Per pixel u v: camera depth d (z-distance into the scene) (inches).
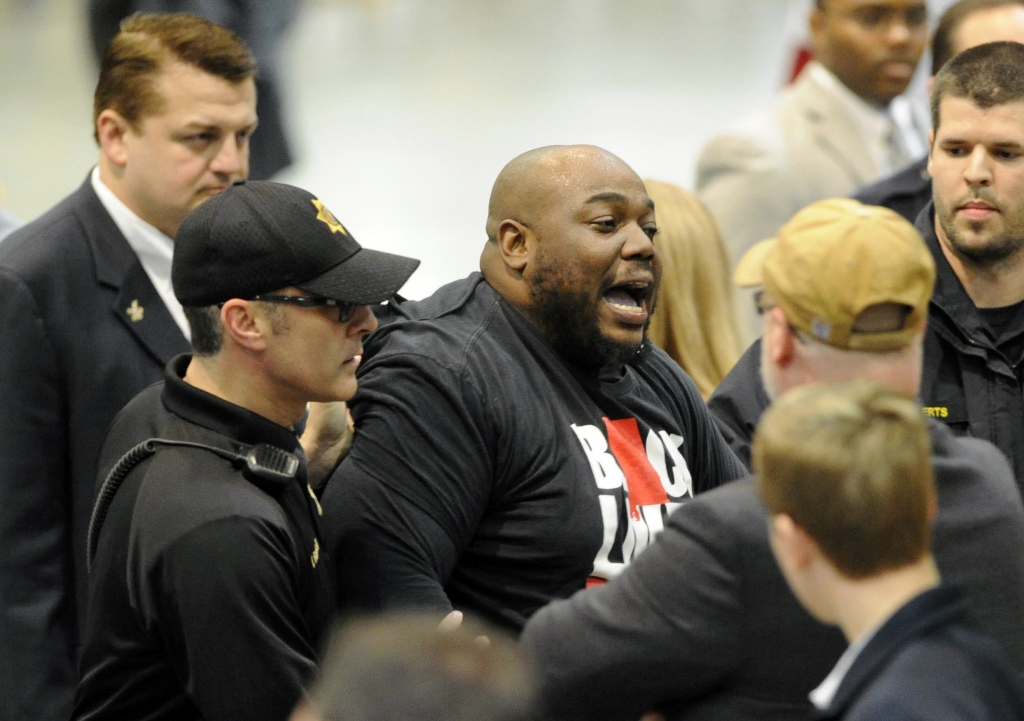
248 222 282.2
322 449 325.4
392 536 300.2
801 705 237.5
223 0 759.1
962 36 489.1
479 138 1176.2
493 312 320.2
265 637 262.4
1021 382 372.2
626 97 1293.1
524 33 1612.9
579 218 308.8
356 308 288.5
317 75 1418.6
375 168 1097.4
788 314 248.2
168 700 279.1
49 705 349.1
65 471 360.5
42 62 1461.6
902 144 610.9
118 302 364.5
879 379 246.2
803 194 581.9
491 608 306.2
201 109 361.7
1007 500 245.1
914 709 188.4
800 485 206.5
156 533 266.4
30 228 368.5
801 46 768.3
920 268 244.4
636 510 311.3
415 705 150.3
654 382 337.1
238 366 287.4
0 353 350.6
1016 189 357.1
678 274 410.9
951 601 201.6
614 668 241.6
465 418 302.2
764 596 235.1
